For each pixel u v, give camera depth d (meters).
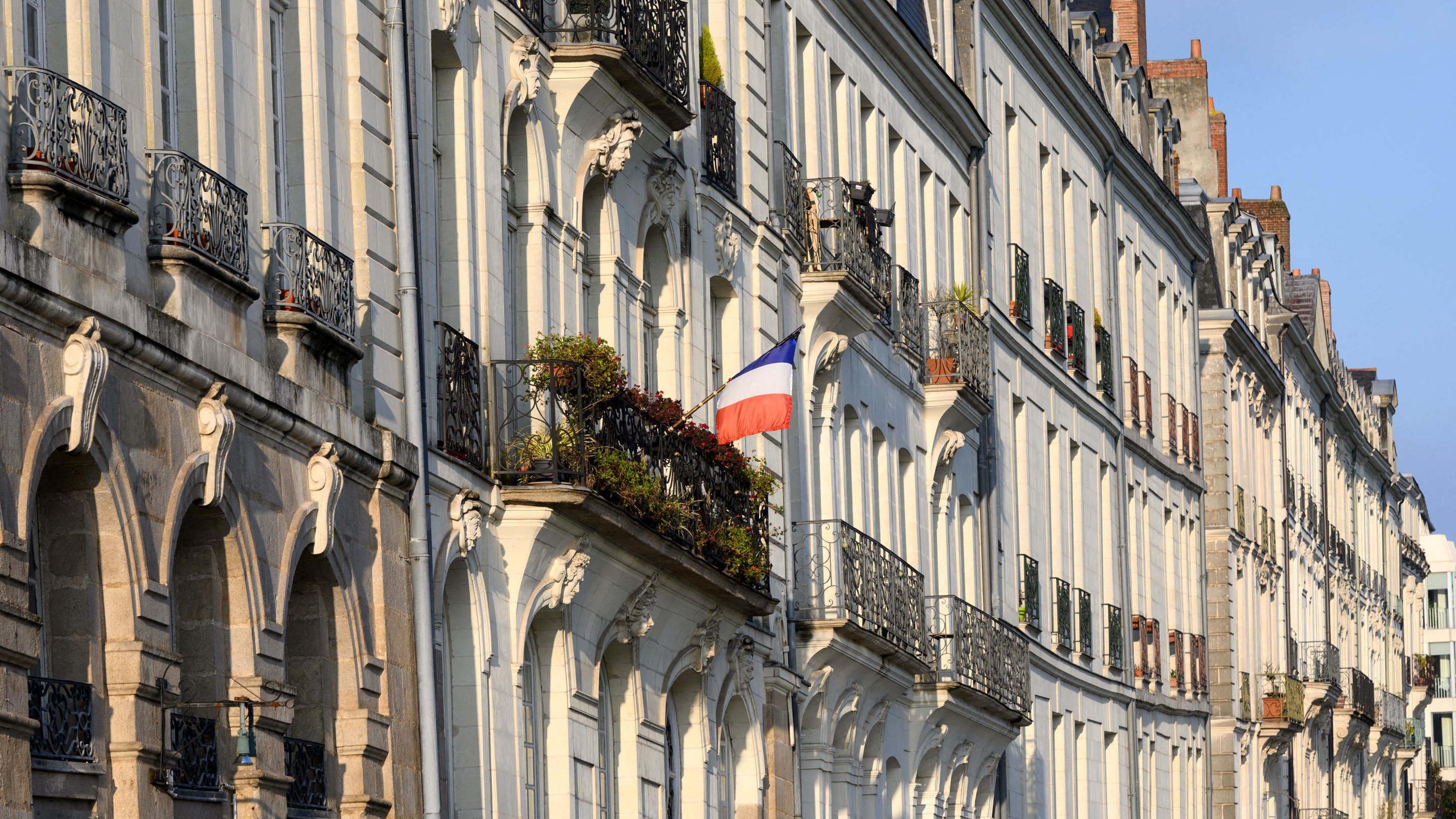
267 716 24.34
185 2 24.61
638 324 37.38
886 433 50.56
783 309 44.66
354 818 26.67
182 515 23.09
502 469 31.48
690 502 35.44
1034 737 61.28
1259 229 99.50
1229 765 85.19
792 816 42.94
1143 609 74.62
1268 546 95.88
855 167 49.62
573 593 32.66
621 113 35.38
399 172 29.17
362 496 27.50
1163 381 79.69
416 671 28.56
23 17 21.27
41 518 21.72
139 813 21.89
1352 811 117.38
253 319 25.23
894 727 50.03
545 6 34.22
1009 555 59.94
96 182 21.52
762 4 44.53
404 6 29.48
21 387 20.23
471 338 31.17
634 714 35.72
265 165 25.88
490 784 30.61
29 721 19.95
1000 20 61.75
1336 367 119.56
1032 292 63.59
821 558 44.66
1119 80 77.81
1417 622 152.38
